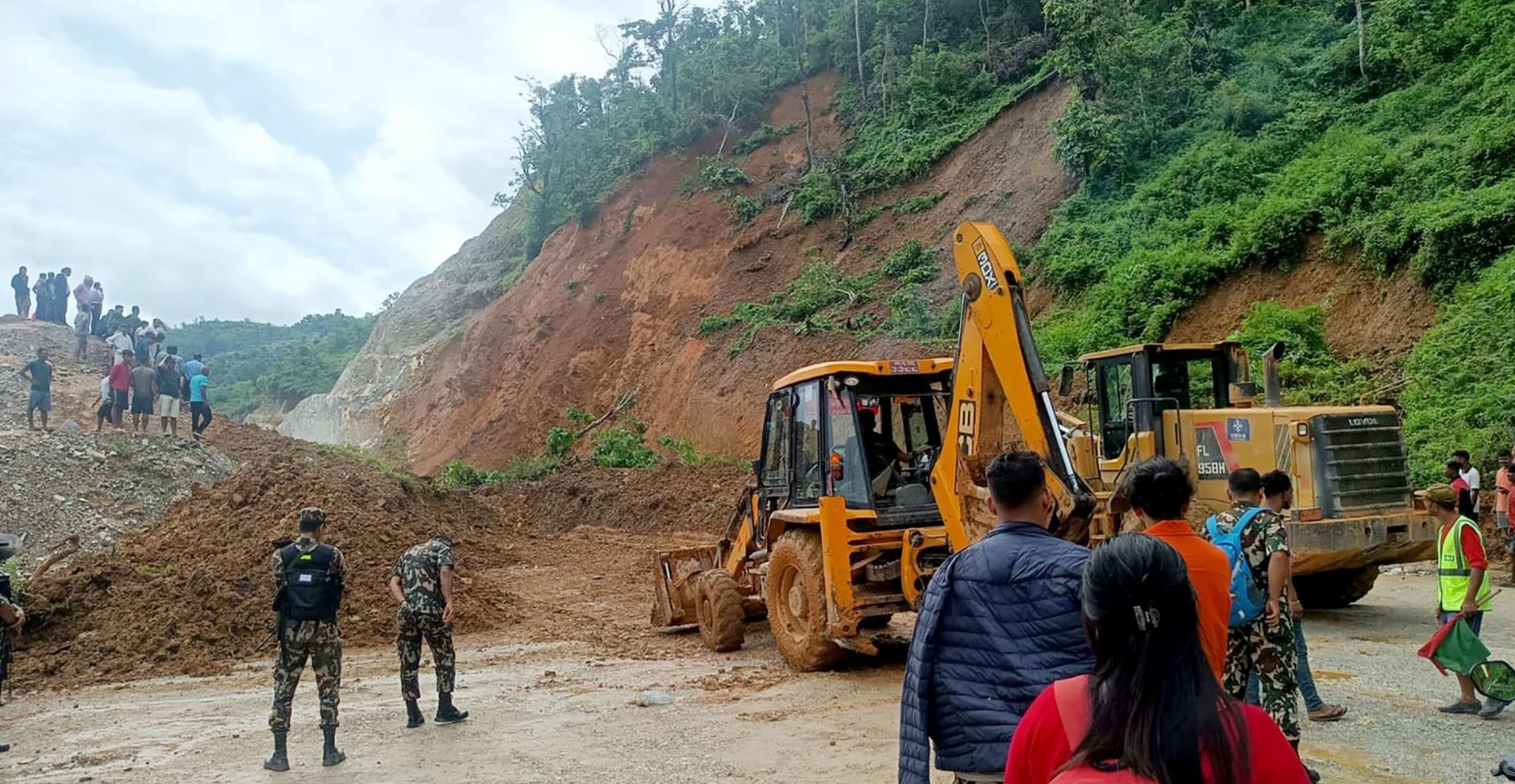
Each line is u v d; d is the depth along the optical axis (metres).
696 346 40.44
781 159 49.78
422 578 8.36
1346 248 21.12
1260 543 5.60
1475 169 20.12
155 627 11.95
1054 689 2.48
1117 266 26.34
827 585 9.28
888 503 9.73
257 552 13.95
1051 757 2.40
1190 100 31.84
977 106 42.84
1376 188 21.33
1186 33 33.44
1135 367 12.20
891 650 10.49
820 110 51.91
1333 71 28.06
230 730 8.45
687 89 58.47
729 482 26.80
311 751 7.70
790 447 10.73
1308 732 6.88
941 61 44.88
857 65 51.88
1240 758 2.15
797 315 37.50
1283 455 10.93
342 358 87.38
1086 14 33.16
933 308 32.50
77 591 12.61
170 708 9.41
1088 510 7.23
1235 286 22.95
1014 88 41.78
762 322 38.16
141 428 22.67
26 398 23.52
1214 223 24.59
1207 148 28.53
